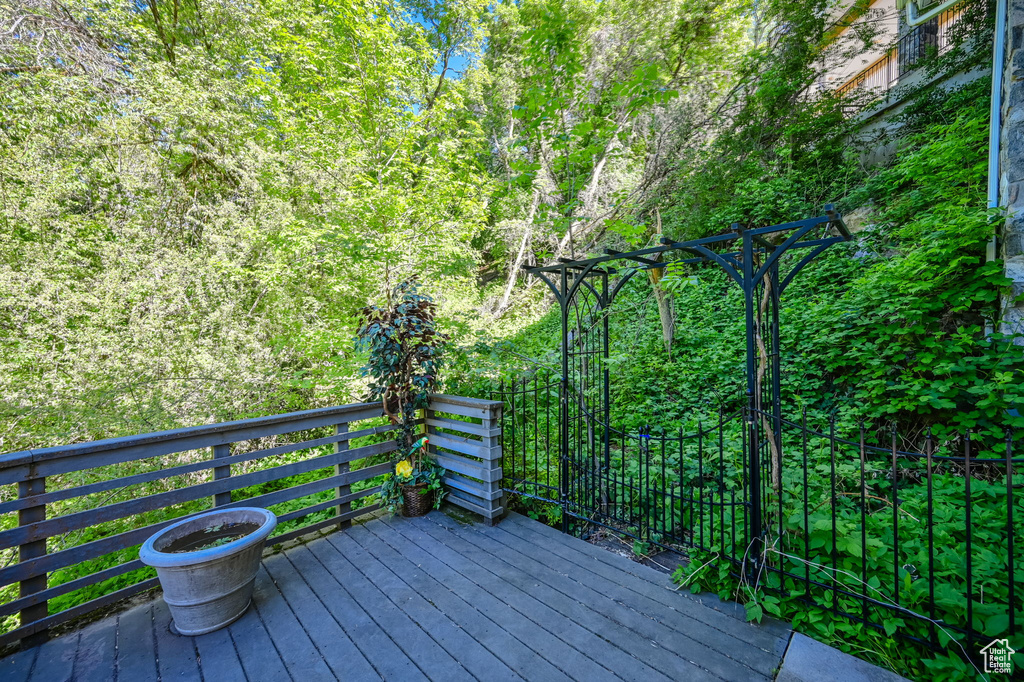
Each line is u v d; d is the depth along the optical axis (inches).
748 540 80.0
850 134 244.5
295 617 76.0
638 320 231.9
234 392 180.5
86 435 157.5
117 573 80.3
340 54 293.9
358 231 234.8
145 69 209.2
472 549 98.7
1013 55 122.0
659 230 183.5
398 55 308.3
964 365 116.3
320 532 108.0
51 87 189.6
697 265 251.6
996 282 118.7
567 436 111.0
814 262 196.7
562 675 62.0
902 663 61.9
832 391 149.9
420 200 265.3
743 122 272.8
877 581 66.9
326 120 268.2
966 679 56.3
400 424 122.0
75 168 197.9
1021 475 91.4
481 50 399.2
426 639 70.0
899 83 247.8
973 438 112.7
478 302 313.1
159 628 74.0
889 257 164.7
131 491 156.9
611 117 155.5
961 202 136.7
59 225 189.8
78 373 163.0
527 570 89.6
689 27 248.1
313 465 107.4
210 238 208.4
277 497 101.0
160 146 221.9
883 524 85.6
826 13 249.1
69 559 73.9
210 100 225.8
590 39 231.3
